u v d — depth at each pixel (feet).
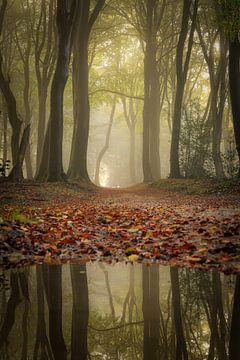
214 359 8.36
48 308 11.94
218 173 92.63
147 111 110.63
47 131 79.00
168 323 10.78
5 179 62.18
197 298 13.05
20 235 22.24
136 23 113.60
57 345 9.04
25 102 116.98
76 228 26.73
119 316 11.31
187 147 96.48
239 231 22.38
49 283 14.88
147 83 111.04
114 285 14.69
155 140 124.67
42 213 34.94
